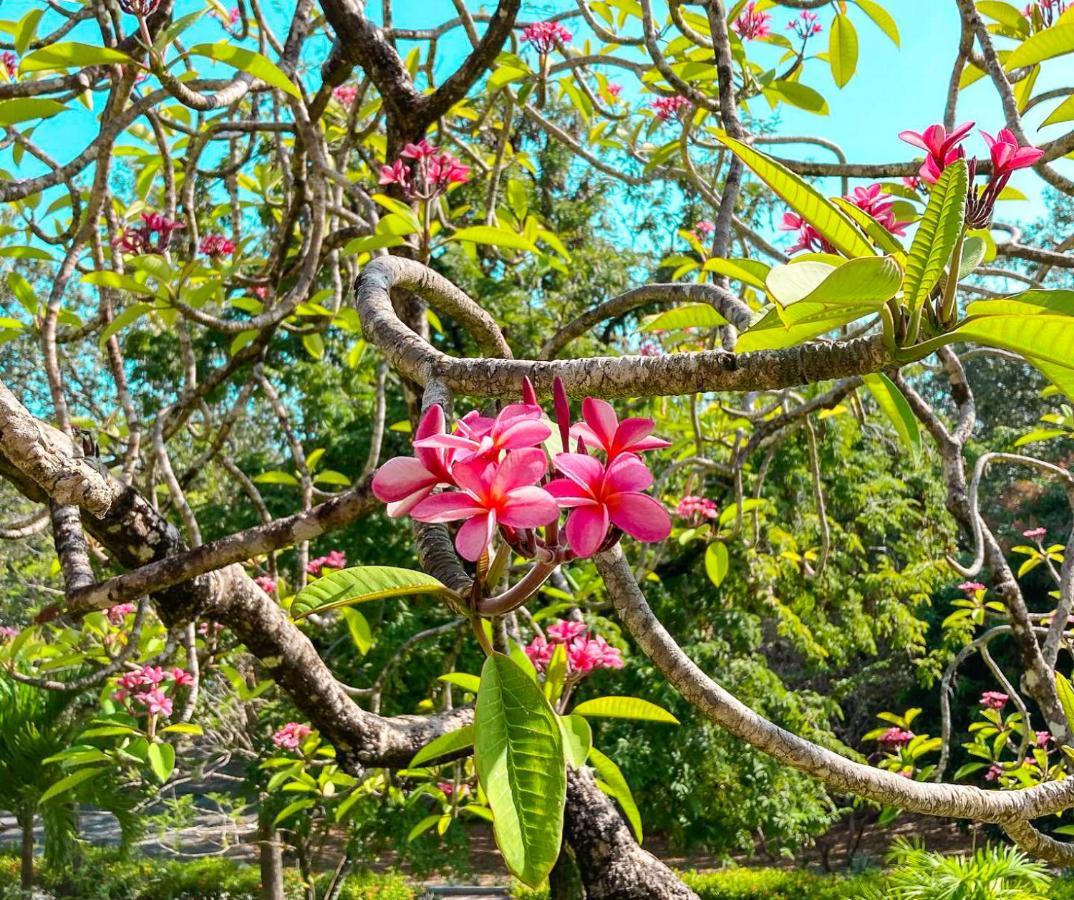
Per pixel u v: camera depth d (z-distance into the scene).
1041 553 4.53
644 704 2.24
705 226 5.65
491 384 1.30
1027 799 1.47
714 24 2.26
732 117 2.24
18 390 8.68
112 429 4.08
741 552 10.26
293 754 5.33
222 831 11.38
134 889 12.80
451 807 4.20
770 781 10.78
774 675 10.77
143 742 3.59
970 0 1.84
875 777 1.35
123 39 2.54
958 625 5.91
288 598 4.07
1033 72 2.43
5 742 8.18
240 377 10.83
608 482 0.88
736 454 3.57
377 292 1.52
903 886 6.93
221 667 4.31
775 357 1.12
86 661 4.67
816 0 2.84
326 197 3.06
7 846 13.62
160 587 1.78
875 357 1.03
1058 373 0.93
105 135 2.32
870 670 13.00
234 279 3.48
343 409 11.31
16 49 2.80
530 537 0.91
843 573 12.04
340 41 2.84
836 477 11.18
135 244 3.24
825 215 0.96
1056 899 8.80
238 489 11.20
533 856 0.79
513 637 2.79
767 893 12.54
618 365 1.22
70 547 2.09
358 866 10.77
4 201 2.25
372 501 1.59
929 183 1.22
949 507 2.27
